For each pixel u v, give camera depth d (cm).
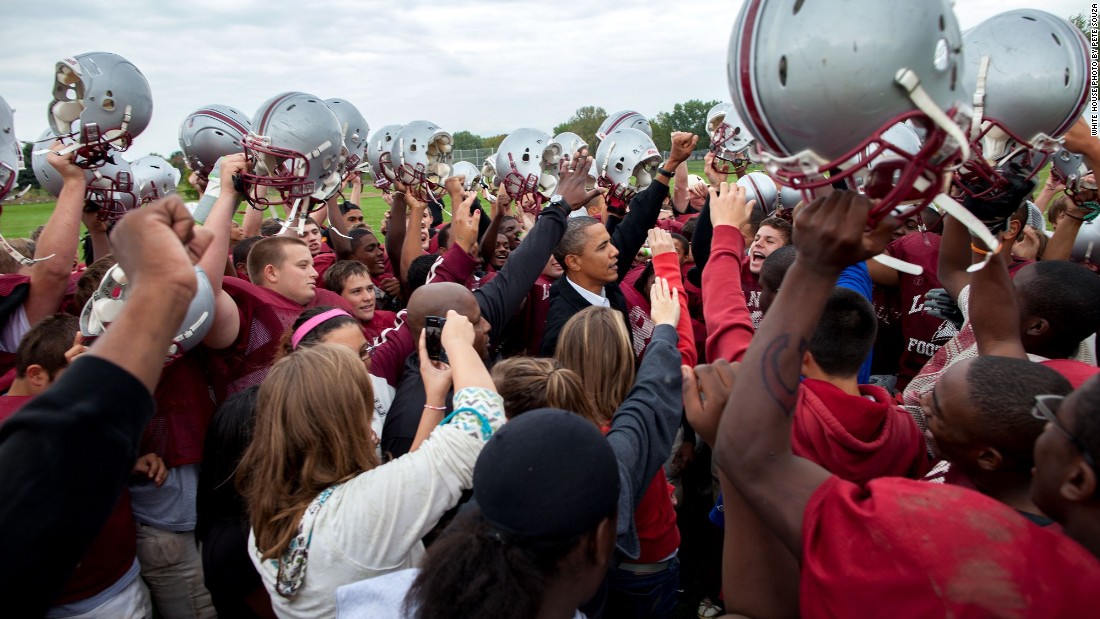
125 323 112
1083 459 120
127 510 287
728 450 144
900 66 121
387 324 495
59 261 347
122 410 107
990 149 192
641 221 459
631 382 285
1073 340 237
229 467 263
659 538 269
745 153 575
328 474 211
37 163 495
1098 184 236
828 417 215
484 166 757
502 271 358
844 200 125
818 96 125
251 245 488
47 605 103
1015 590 113
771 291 310
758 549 166
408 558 218
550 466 139
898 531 119
